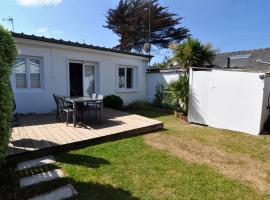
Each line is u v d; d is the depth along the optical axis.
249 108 6.21
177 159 4.14
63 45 8.17
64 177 3.27
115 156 4.19
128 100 11.08
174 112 9.04
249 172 3.68
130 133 5.67
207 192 3.00
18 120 6.61
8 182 3.09
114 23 26.86
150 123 6.45
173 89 8.77
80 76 9.25
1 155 2.89
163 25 25.95
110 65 10.07
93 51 9.23
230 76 6.55
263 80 5.91
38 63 7.87
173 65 10.59
